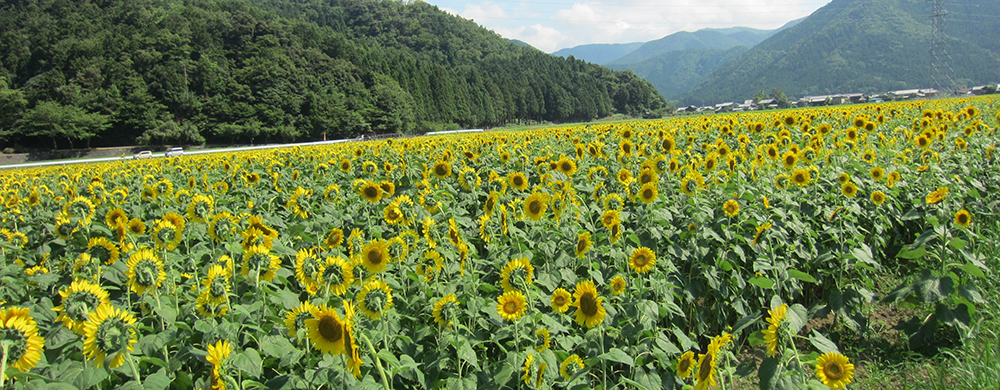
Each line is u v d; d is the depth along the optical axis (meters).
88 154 93.06
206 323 3.67
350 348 2.69
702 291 6.07
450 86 147.50
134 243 5.82
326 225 6.86
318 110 113.19
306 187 10.53
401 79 140.62
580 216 6.07
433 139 22.12
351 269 3.96
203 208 5.67
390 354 3.16
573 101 183.25
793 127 14.73
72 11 153.00
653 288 4.61
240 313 3.97
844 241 6.23
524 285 4.07
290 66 121.44
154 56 117.44
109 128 105.00
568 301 3.89
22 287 5.53
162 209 9.31
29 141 100.81
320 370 3.19
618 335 4.16
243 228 5.23
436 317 3.86
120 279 5.28
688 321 5.87
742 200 6.83
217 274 3.90
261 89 115.00
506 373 3.60
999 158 9.45
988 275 6.02
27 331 2.97
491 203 5.79
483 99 157.50
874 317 6.20
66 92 105.81
